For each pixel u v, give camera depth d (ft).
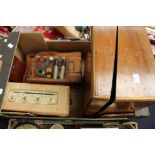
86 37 4.89
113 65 3.26
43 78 4.31
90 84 3.43
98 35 3.56
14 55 3.94
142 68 3.29
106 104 3.38
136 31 3.70
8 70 3.60
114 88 3.09
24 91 4.01
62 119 3.96
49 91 4.08
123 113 4.04
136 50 3.46
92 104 3.46
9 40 3.94
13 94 3.95
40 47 4.68
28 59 4.68
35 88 4.07
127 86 3.11
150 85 3.16
